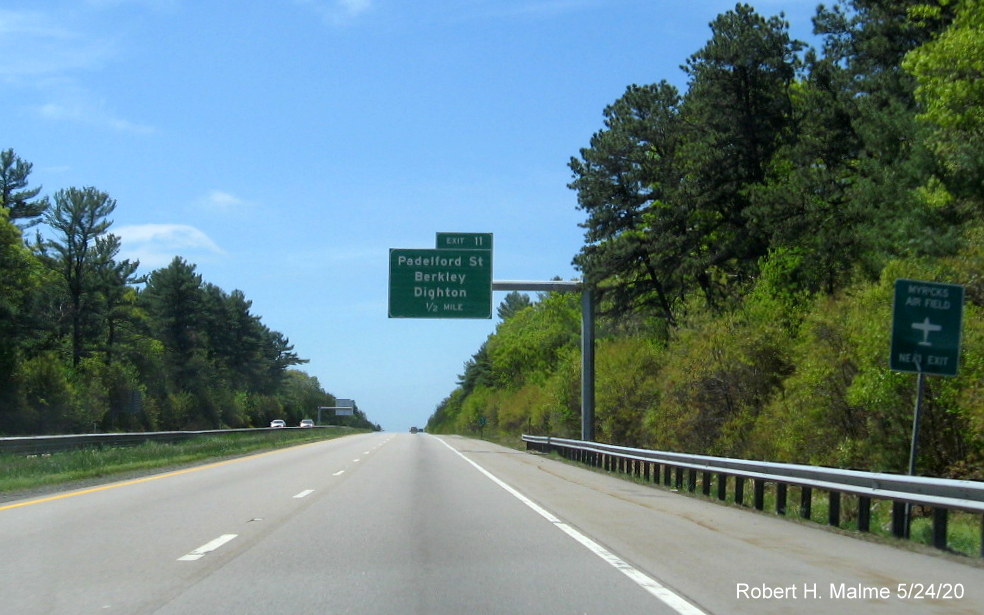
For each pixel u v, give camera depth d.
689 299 44.59
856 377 20.11
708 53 39.41
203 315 100.06
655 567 10.42
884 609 8.16
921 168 24.95
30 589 9.06
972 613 8.02
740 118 39.59
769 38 39.00
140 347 86.94
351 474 27.48
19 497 19.02
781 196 34.03
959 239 21.61
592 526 14.44
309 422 122.50
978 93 21.88
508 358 104.31
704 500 19.69
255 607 8.27
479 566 10.52
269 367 138.38
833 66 34.88
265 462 34.97
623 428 46.34
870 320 20.09
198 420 93.44
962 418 18.23
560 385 58.16
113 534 13.14
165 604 8.38
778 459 24.75
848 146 34.38
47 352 68.94
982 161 21.97
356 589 9.13
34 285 70.56
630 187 46.53
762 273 34.66
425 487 22.52
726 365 30.86
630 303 49.44
